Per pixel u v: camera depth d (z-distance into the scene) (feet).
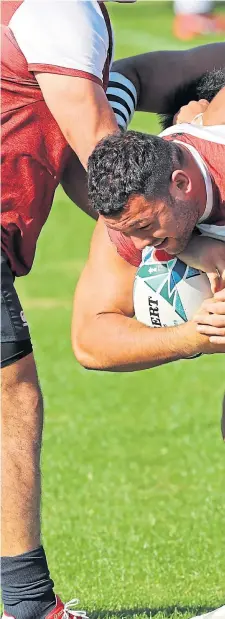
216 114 53.98
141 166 47.14
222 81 61.77
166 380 144.36
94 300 56.03
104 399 133.90
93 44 53.47
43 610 57.93
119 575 72.64
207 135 50.39
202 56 63.82
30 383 57.31
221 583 69.67
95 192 48.08
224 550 77.36
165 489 96.94
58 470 103.24
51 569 74.69
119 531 84.69
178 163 48.34
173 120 60.54
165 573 72.23
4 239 56.29
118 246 53.93
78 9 53.83
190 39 434.30
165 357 52.85
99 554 78.28
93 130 53.01
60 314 188.55
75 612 58.70
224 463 105.09
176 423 121.19
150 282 53.47
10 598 57.88
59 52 53.21
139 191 47.14
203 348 51.19
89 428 119.55
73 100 53.21
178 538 81.15
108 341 54.39
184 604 65.36
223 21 434.71
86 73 53.16
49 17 53.72
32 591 57.72
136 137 48.08
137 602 66.08
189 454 108.58
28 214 56.70
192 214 48.83
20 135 55.72
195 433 116.67
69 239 260.21
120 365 54.60
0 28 55.06
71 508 91.91
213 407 128.57
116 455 108.68
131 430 118.52
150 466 104.78
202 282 52.80
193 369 151.33
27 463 57.11
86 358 55.83
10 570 57.47
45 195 57.16
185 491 96.17
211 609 63.93
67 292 207.51
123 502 93.40
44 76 53.72
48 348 163.73
